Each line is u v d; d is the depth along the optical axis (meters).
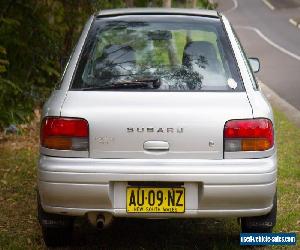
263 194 3.90
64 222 4.32
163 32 4.57
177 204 3.89
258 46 25.75
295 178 6.64
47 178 3.91
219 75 4.25
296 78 16.38
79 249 4.59
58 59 9.48
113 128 3.89
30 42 8.88
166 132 3.87
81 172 3.86
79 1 9.55
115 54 4.41
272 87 14.76
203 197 3.86
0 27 8.35
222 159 3.89
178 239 4.80
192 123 3.88
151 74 4.27
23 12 8.65
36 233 4.90
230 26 4.68
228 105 3.97
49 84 9.47
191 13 4.76
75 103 3.99
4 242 4.67
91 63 4.34
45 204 4.02
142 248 4.60
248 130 3.91
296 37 28.77
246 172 3.86
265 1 44.16
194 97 4.02
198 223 5.19
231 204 3.90
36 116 9.38
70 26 9.67
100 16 4.75
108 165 3.86
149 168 3.83
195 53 4.43
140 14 4.75
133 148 3.88
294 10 40.09
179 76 4.25
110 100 3.99
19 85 8.49
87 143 3.91
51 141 3.95
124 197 3.89
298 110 11.60
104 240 4.78
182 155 3.88
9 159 7.53
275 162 4.00
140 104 3.94
